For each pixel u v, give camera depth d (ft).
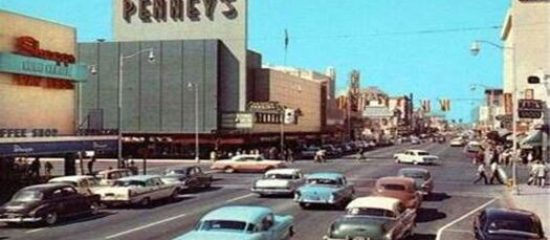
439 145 483.10
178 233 84.99
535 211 108.99
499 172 168.76
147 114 294.46
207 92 289.74
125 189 111.24
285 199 125.39
